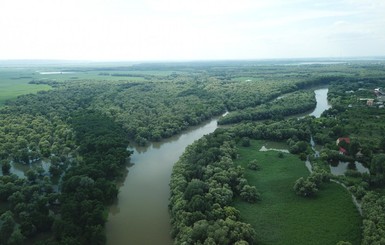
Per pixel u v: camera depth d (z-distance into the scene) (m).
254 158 172.88
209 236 95.31
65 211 114.38
